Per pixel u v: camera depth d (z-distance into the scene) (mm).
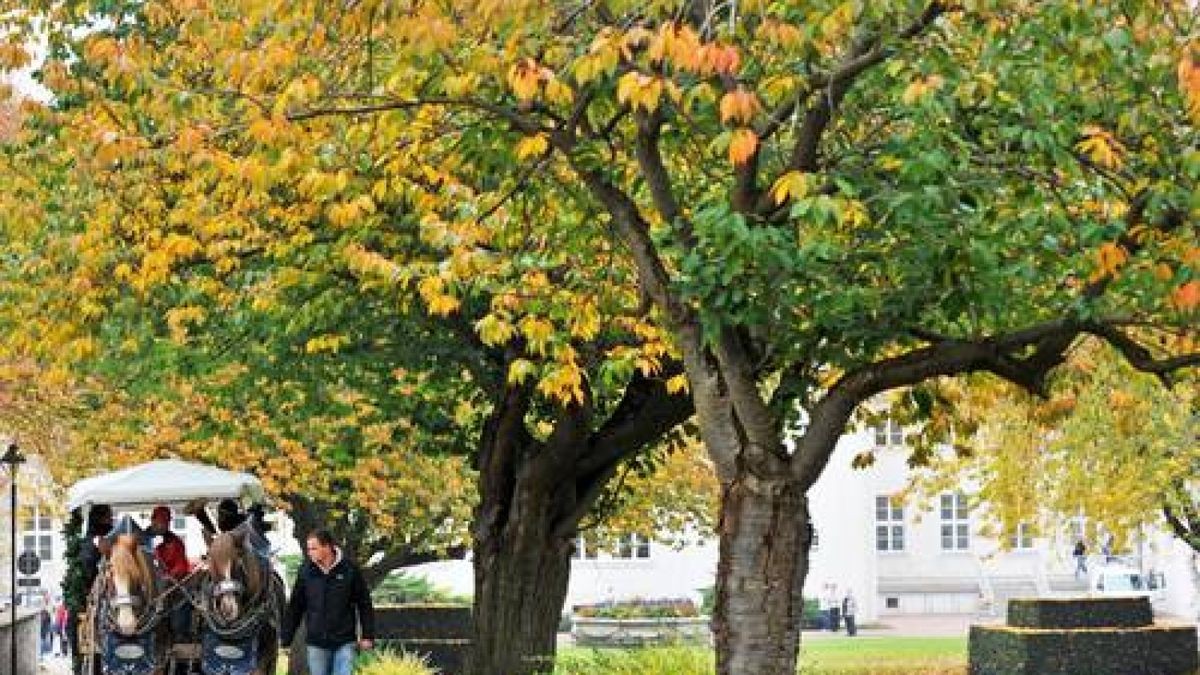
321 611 20781
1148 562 72938
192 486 25969
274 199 21156
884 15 13945
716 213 13430
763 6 13398
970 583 78625
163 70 21344
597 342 21766
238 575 20953
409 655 29969
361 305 22922
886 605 78625
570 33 15070
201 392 28859
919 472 52625
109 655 20812
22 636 37062
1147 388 27047
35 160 23031
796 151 14797
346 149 17266
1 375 30562
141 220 21625
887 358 16344
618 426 24312
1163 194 13969
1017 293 16078
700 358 15203
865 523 73500
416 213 19516
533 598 24562
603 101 15281
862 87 15781
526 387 24125
